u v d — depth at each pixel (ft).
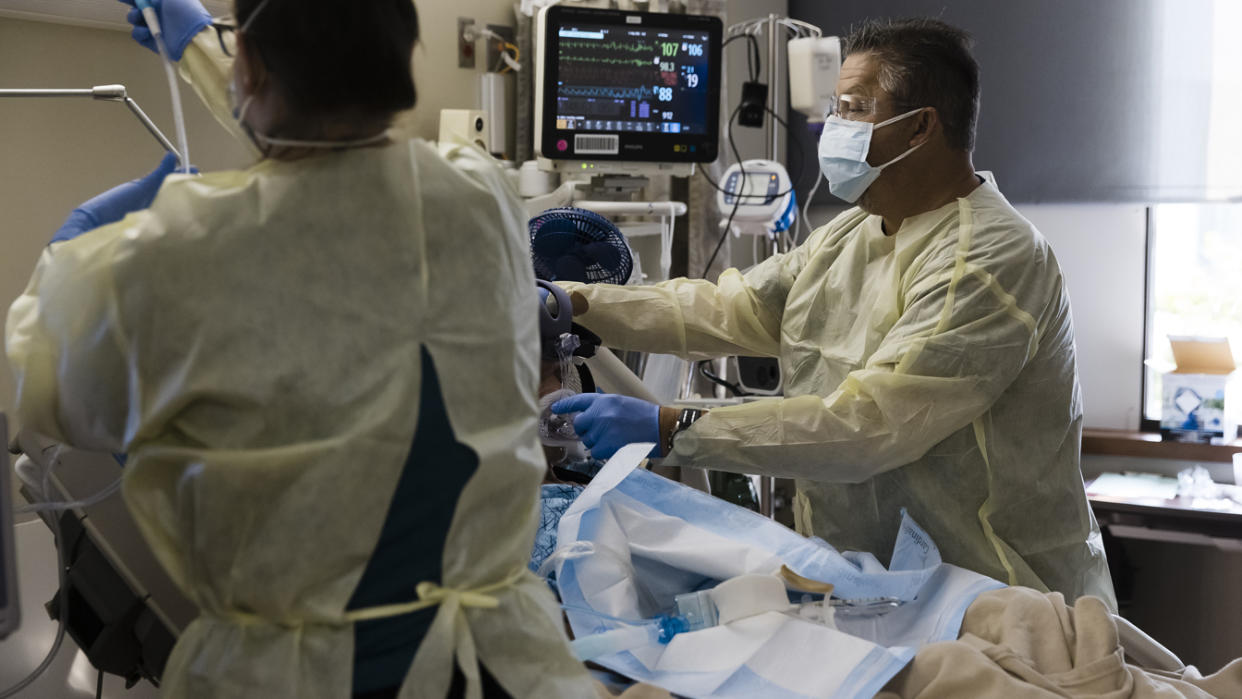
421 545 2.94
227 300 2.75
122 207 3.57
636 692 3.86
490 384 3.05
